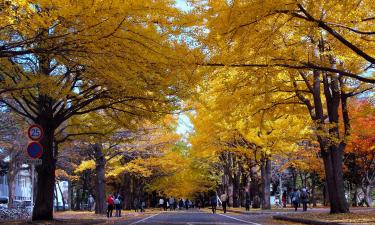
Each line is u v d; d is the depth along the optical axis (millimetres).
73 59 11070
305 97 20547
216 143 31484
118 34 10000
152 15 10695
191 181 59438
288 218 18859
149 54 10906
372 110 20172
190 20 10906
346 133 19031
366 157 35812
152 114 17000
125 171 38875
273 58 12523
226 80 15023
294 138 23078
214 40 11336
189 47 11664
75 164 42906
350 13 10914
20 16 8836
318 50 14211
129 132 24859
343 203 19172
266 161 32438
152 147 34250
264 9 10188
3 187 63219
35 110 19109
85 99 17766
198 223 18766
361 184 39062
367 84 19000
